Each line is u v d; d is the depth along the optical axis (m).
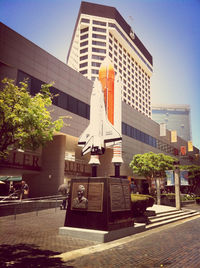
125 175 41.12
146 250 8.79
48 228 12.55
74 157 37.75
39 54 26.66
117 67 88.06
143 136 49.09
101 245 9.59
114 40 89.25
